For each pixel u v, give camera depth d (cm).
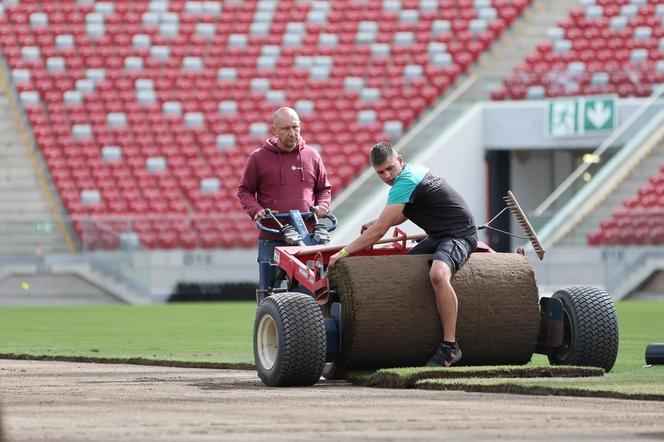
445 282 1855
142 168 6850
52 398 1653
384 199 6156
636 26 7456
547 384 1675
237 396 1672
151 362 2436
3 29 7519
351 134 7031
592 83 6725
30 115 7075
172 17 7644
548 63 7344
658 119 6500
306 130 7019
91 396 1683
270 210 2172
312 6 7731
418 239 1997
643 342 3020
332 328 1883
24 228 6241
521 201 7050
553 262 6109
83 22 7588
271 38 7538
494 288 1903
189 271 6297
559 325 1950
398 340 1864
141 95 7212
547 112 6719
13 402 1595
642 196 6266
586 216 6166
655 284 6125
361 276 1861
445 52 7450
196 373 2162
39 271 6234
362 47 7475
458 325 1889
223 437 1202
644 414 1388
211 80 7331
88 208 6662
